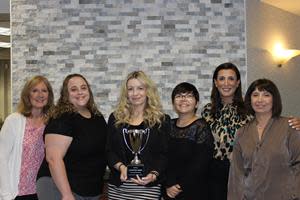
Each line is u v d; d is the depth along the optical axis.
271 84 2.43
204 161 2.53
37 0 4.16
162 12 4.17
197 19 4.18
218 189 2.63
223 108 2.74
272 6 4.55
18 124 2.70
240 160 2.43
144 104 2.48
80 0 4.18
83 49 4.17
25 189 2.68
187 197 2.53
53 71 4.16
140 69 4.17
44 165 2.49
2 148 2.66
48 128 2.39
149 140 2.40
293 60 4.75
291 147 2.29
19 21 4.17
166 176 2.56
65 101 2.46
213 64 4.17
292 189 2.26
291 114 4.70
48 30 4.16
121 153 2.43
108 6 4.18
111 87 4.16
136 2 4.18
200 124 2.61
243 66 4.18
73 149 2.38
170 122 2.57
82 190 2.39
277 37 4.59
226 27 4.19
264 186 2.28
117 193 2.40
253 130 2.42
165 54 4.17
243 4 4.20
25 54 4.16
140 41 4.17
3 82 4.69
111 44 4.17
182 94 2.64
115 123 2.47
